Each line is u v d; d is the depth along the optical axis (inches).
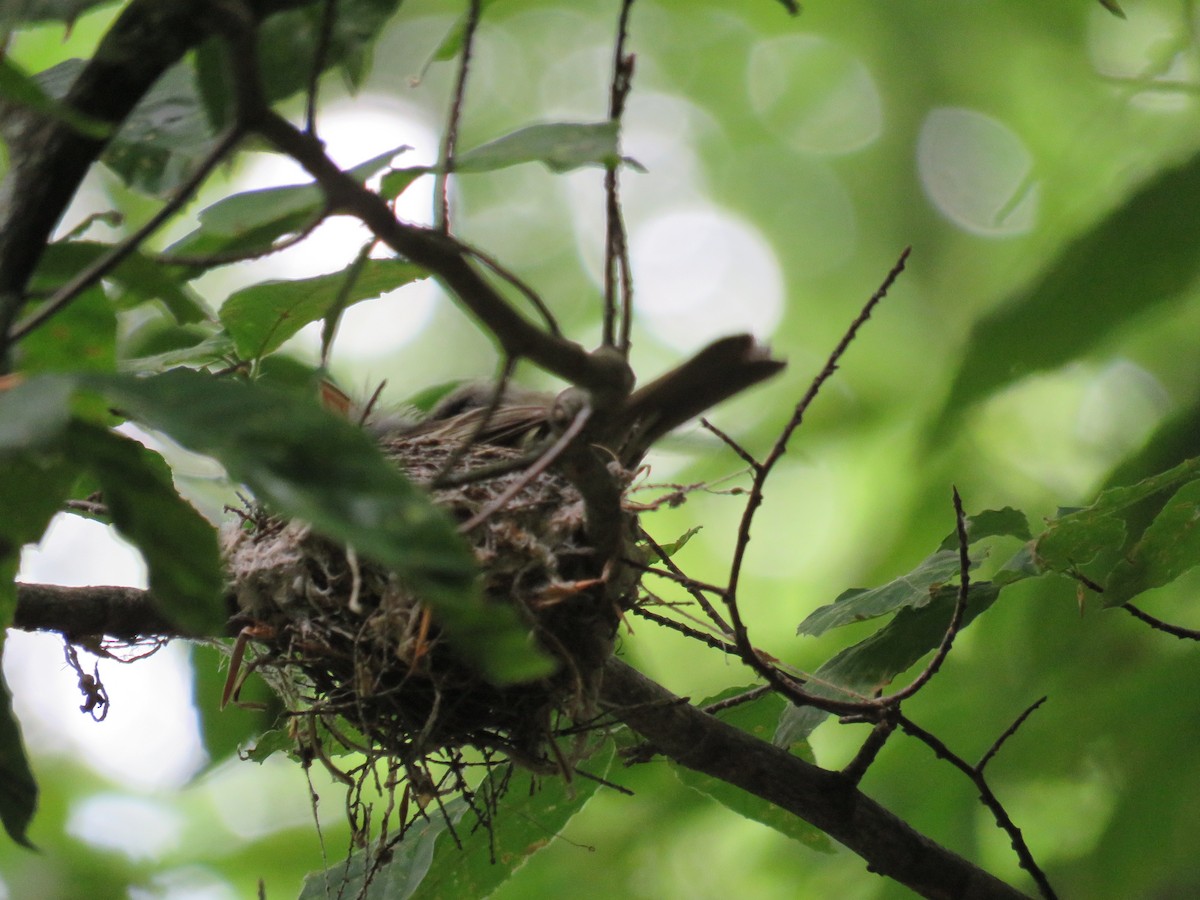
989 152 762.2
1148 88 355.6
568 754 257.1
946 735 390.9
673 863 468.1
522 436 263.3
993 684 394.9
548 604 207.5
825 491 665.0
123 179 160.7
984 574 407.8
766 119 813.9
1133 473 341.1
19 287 134.5
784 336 792.9
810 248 800.3
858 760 248.7
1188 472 230.4
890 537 486.9
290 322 208.5
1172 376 517.7
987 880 257.6
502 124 811.4
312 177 126.5
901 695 231.3
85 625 225.1
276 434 99.0
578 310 813.9
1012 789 389.4
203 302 208.1
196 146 158.6
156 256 137.3
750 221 816.9
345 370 732.7
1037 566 242.5
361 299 206.2
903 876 255.8
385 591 210.5
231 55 116.3
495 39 812.0
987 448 511.5
